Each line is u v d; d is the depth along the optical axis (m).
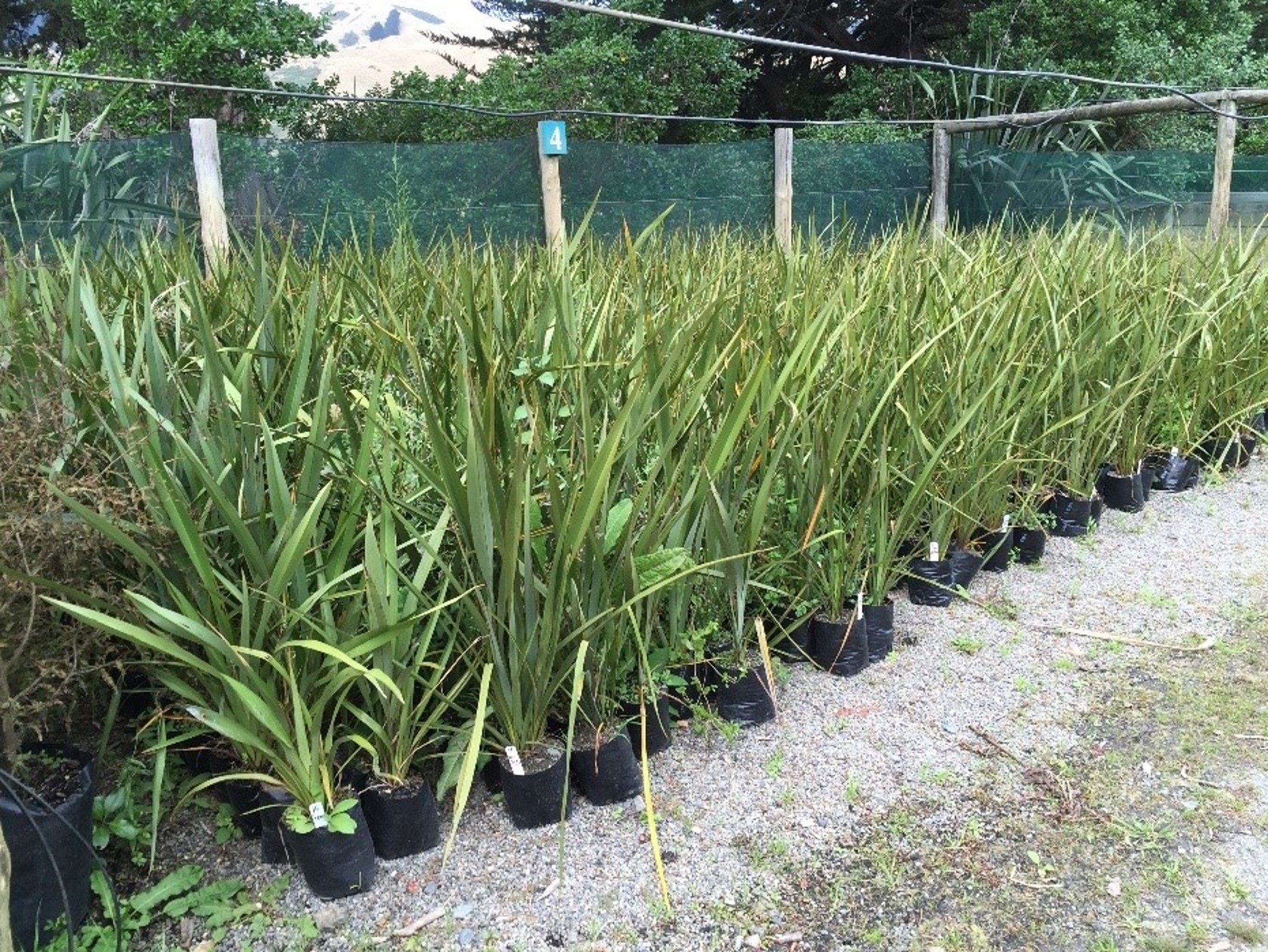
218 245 3.44
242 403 1.99
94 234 4.96
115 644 2.13
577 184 6.93
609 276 3.38
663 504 2.13
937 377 3.26
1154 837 2.18
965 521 3.39
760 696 2.58
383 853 2.10
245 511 2.00
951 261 4.04
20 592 1.81
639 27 13.09
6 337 1.96
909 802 2.31
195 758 2.37
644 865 2.09
